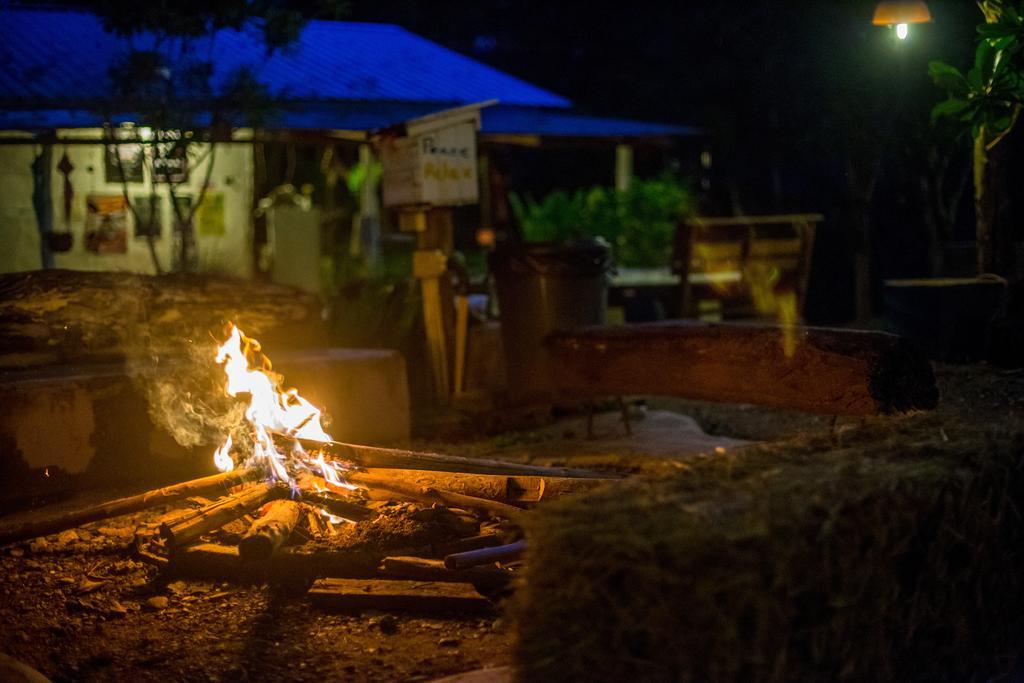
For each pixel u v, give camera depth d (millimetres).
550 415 9203
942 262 12352
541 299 9086
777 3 16891
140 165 10336
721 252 11492
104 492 6750
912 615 3471
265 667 4273
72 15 14383
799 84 16094
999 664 3920
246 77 10461
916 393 6289
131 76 9984
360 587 4852
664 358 7438
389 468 5867
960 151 13430
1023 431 4078
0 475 6355
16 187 11586
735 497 3240
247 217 12969
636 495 3314
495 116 13906
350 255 16031
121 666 4324
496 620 4598
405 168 9211
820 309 16703
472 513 5578
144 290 7750
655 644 2965
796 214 17953
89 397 6730
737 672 2957
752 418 8797
